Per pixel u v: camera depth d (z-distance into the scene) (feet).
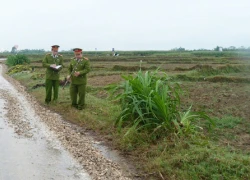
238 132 25.49
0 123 29.48
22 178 17.57
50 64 39.32
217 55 209.56
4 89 54.03
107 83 57.36
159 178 17.84
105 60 149.38
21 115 32.96
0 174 18.02
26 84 62.28
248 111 33.24
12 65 121.39
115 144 23.68
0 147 22.77
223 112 32.89
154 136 22.67
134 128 23.11
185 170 17.61
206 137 22.86
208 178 16.76
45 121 30.63
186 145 20.38
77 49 35.50
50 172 18.49
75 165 19.69
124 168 19.38
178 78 62.59
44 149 22.54
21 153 21.63
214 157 17.97
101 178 17.76
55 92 40.32
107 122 28.71
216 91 47.37
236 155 18.61
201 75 68.33
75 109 35.19
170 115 23.40
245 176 16.39
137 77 26.37
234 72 80.74
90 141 24.66
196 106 35.58
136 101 24.11
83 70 35.06
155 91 23.03
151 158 20.12
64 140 24.63
